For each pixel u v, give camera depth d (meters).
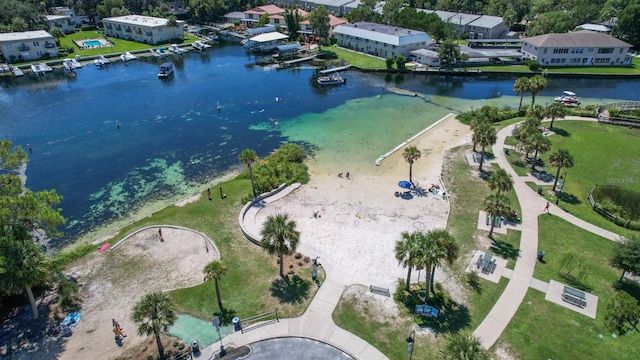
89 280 46.69
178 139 83.94
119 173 71.38
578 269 45.34
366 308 41.94
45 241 55.00
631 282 44.16
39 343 38.94
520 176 66.75
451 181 66.31
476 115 88.56
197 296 43.91
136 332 40.00
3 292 42.56
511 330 38.84
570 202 60.00
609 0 163.50
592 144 76.94
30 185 67.94
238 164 73.62
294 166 70.38
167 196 64.50
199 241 52.75
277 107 100.94
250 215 57.72
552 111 80.19
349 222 56.28
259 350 37.62
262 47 153.75
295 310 41.91
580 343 37.28
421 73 126.50
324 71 125.88
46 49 141.00
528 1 176.00
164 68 125.12
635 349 36.50
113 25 173.12
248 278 46.34
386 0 191.00
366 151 77.81
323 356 36.97
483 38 159.38
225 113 97.44
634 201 60.62
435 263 37.62
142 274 47.41
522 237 51.94
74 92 112.44
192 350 37.53
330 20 169.25
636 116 85.19
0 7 154.00
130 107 101.50
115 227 57.50
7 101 105.88
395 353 37.03
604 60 127.19
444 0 191.50
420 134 84.44
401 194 63.06
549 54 126.56
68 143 82.50
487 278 45.22
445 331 39.00
